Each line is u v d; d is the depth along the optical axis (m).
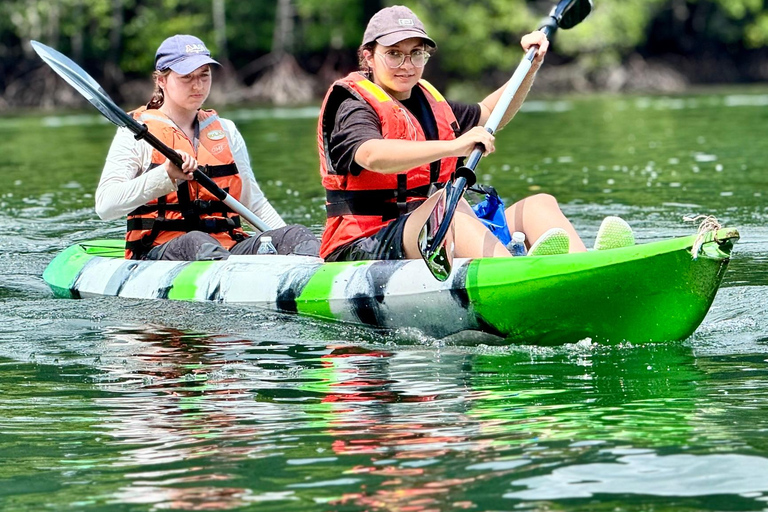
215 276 14.78
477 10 106.88
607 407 9.45
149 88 101.81
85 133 54.78
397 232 13.20
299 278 13.88
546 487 7.54
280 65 103.56
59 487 7.90
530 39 14.81
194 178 15.99
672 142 41.69
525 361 11.45
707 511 7.05
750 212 22.38
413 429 8.98
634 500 7.28
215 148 16.75
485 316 12.23
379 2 107.38
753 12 123.50
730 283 15.00
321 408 9.73
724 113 60.88
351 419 9.34
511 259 12.18
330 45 107.00
